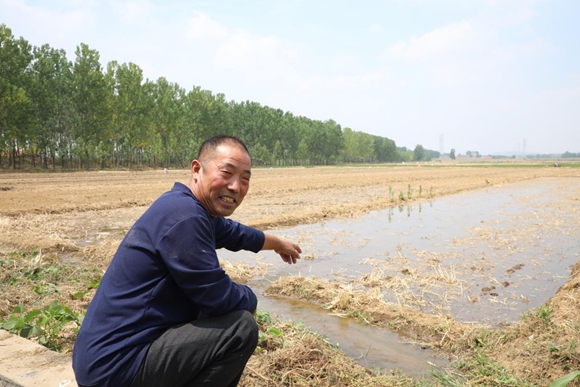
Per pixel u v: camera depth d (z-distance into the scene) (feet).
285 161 314.96
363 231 37.22
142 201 54.49
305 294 19.85
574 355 12.12
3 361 10.10
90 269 22.70
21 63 136.56
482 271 24.38
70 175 118.62
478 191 79.30
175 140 198.29
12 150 145.28
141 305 6.67
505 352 13.52
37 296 17.72
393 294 20.17
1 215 41.34
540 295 20.16
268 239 10.05
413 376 12.45
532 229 38.19
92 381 6.58
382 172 166.71
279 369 11.71
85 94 156.76
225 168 7.39
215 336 6.95
